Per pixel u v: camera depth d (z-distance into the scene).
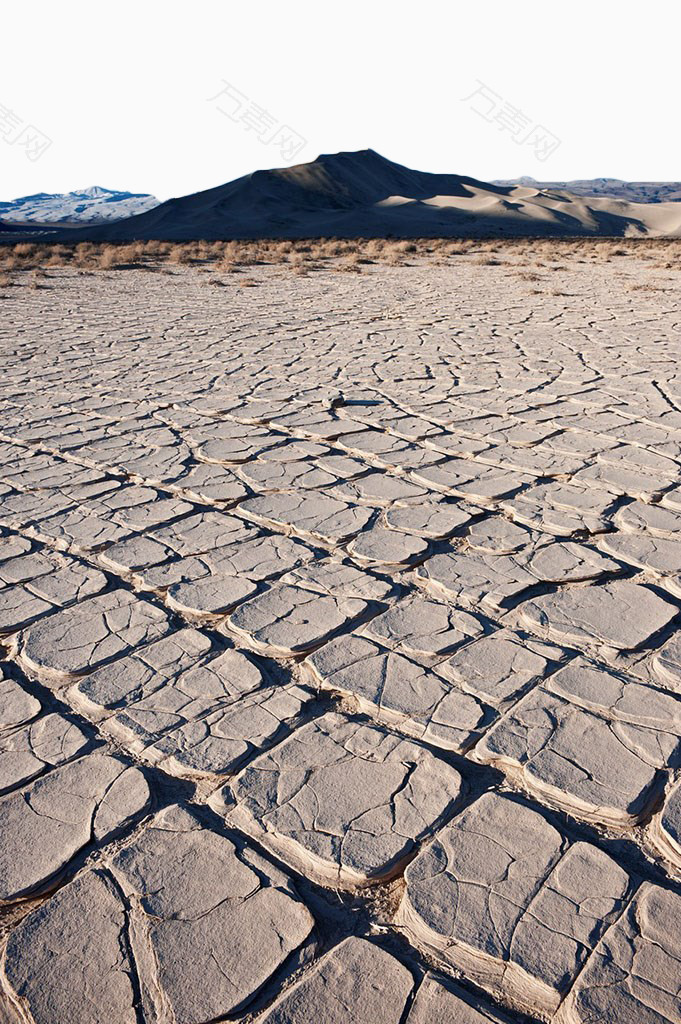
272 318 13.92
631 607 3.63
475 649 3.34
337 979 1.94
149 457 6.20
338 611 3.71
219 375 9.21
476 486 5.27
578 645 3.34
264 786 2.59
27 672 3.35
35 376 9.53
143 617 3.74
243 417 7.29
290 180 90.81
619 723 2.83
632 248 34.53
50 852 2.38
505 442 6.23
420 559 4.24
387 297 16.88
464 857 2.27
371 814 2.45
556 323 12.55
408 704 2.98
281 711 2.99
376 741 2.79
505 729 2.82
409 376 8.81
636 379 8.26
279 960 2.00
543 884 2.17
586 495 5.02
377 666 3.24
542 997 1.88
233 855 2.33
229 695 3.10
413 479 5.48
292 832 2.40
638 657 3.25
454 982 1.93
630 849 2.33
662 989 1.87
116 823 2.48
